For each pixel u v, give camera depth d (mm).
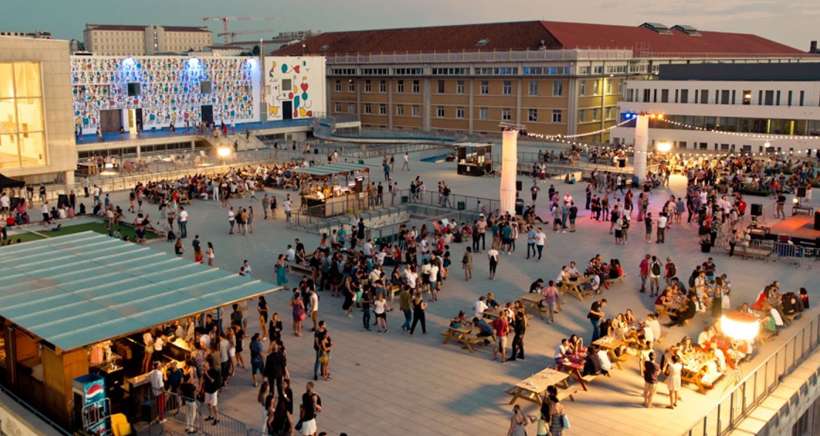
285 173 59531
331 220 46500
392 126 111438
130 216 47875
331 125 99312
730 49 130625
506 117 99000
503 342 24609
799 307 28828
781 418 21766
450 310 29766
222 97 91938
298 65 99812
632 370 24078
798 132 76625
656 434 19953
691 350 23641
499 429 20266
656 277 31344
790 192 55969
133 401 20797
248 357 25016
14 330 22016
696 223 45938
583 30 106188
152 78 84000
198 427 20156
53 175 58750
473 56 99875
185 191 52906
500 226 38688
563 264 36688
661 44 115188
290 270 34844
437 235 40219
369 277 30000
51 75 56875
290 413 19688
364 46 117938
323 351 23125
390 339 26688
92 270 24828
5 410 21156
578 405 21641
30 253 26922
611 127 92938
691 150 80875
